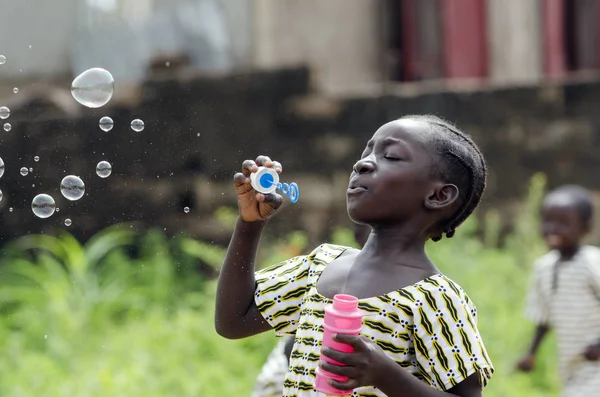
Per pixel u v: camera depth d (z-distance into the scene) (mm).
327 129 9039
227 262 2719
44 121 8766
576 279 5543
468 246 8328
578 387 5484
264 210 2641
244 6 10078
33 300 7848
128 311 7785
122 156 8828
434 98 9008
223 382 6070
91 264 8234
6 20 10195
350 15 10156
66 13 10336
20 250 8656
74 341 6945
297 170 9039
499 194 9055
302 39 10039
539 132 9023
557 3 9922
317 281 2609
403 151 2535
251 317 2725
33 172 8703
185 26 9984
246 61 10070
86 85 3354
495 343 6734
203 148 8922
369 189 2523
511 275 7969
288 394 2521
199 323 7020
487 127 9039
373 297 2463
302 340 2520
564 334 5578
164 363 6375
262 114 9023
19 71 10211
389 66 10297
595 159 8969
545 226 5676
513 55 9867
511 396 5918
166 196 8828
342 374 2207
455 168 2584
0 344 7023
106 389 5781
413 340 2445
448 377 2402
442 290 2473
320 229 8961
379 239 2574
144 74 9805
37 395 5758
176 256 8688
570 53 10086
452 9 9945
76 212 8742
